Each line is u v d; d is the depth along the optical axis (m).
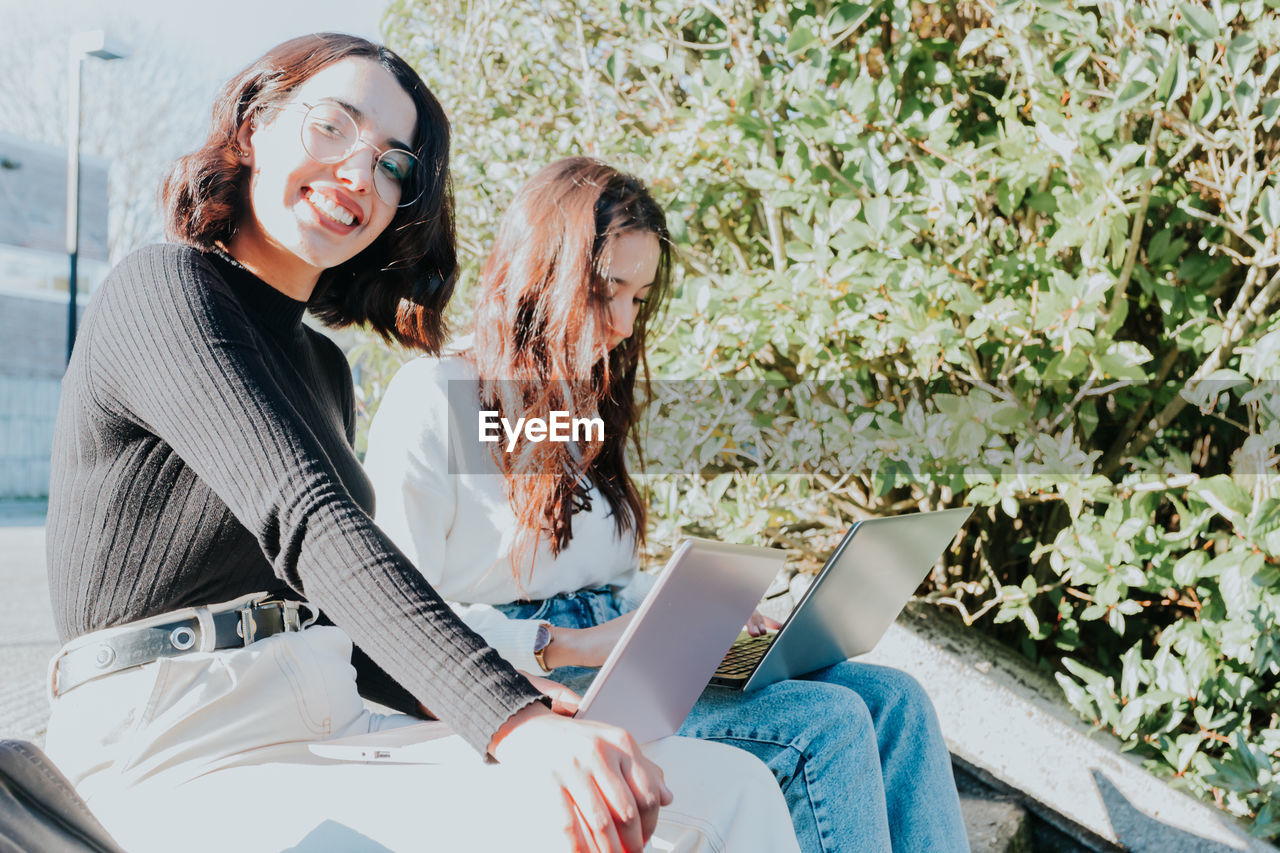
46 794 0.91
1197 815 2.27
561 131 3.15
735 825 1.18
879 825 1.57
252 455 1.06
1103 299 2.46
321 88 1.37
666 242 2.08
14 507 19.02
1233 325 2.40
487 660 0.99
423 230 1.57
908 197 2.48
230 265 1.35
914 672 2.63
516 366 1.84
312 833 1.05
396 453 1.78
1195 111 2.30
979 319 2.39
